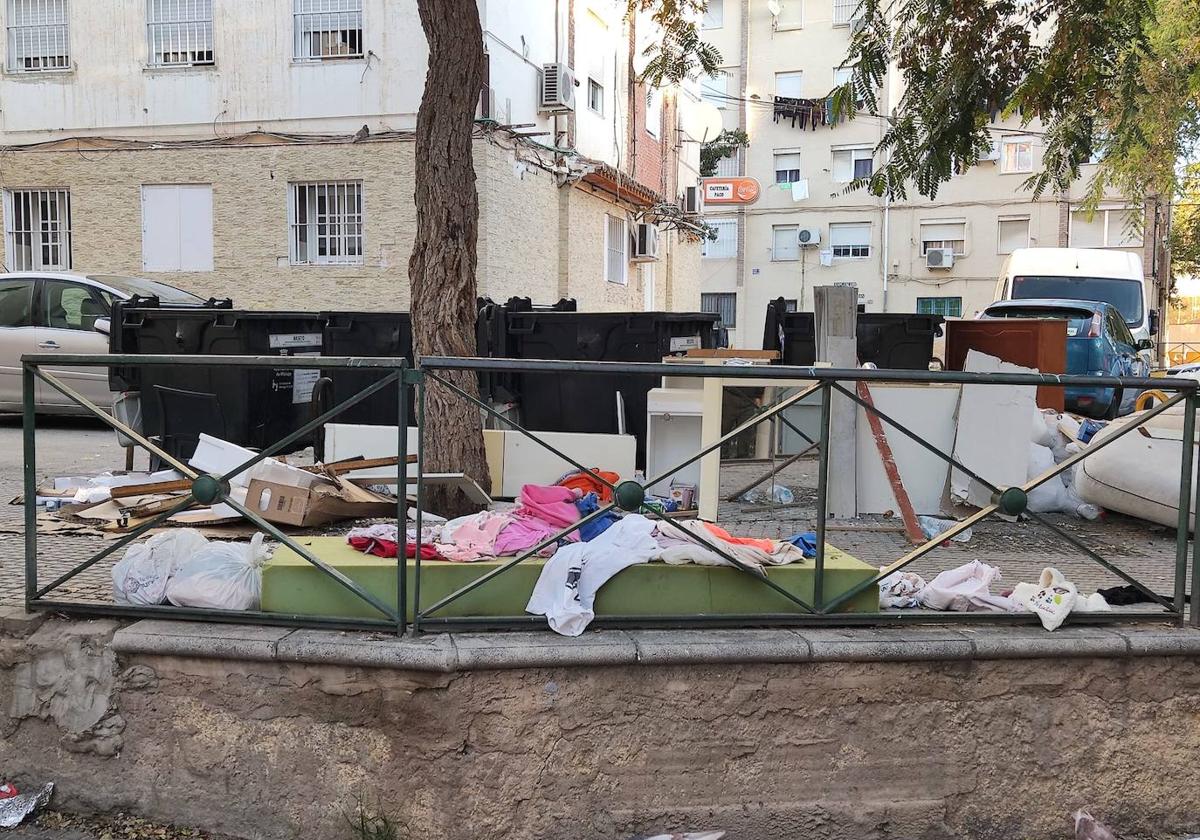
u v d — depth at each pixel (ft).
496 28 52.37
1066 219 111.55
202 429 25.71
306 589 12.51
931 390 21.35
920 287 117.91
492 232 51.44
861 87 27.40
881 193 28.71
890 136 28.12
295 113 53.26
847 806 12.36
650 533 13.34
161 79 54.13
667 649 11.78
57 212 56.44
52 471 26.89
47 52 55.11
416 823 11.75
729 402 21.57
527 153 55.88
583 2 64.18
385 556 12.94
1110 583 16.17
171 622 12.42
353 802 11.80
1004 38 27.53
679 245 88.43
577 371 11.74
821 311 22.09
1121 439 20.39
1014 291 60.85
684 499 21.56
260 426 26.25
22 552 16.61
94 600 13.28
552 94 57.67
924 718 12.46
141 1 53.93
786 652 11.99
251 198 53.93
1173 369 54.80
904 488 21.21
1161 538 20.03
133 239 55.06
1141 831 12.89
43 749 12.34
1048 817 12.78
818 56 120.16
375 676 11.66
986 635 12.60
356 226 53.67
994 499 13.34
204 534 17.40
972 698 12.54
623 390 27.37
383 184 52.65
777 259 123.13
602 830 11.95
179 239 54.85
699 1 29.81
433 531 13.87
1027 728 12.66
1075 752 12.75
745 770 12.19
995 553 18.43
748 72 122.31
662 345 27.22
